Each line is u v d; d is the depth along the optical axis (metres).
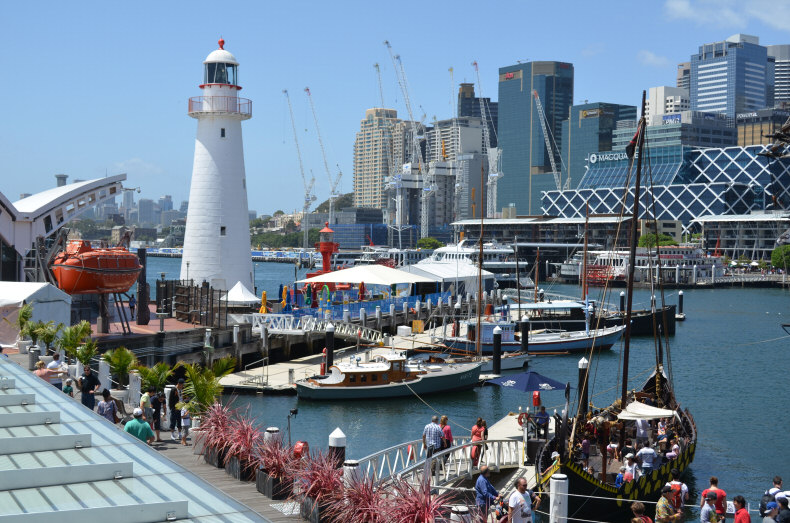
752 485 37.31
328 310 78.06
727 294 181.12
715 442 45.88
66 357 39.88
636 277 198.25
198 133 72.44
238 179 73.12
